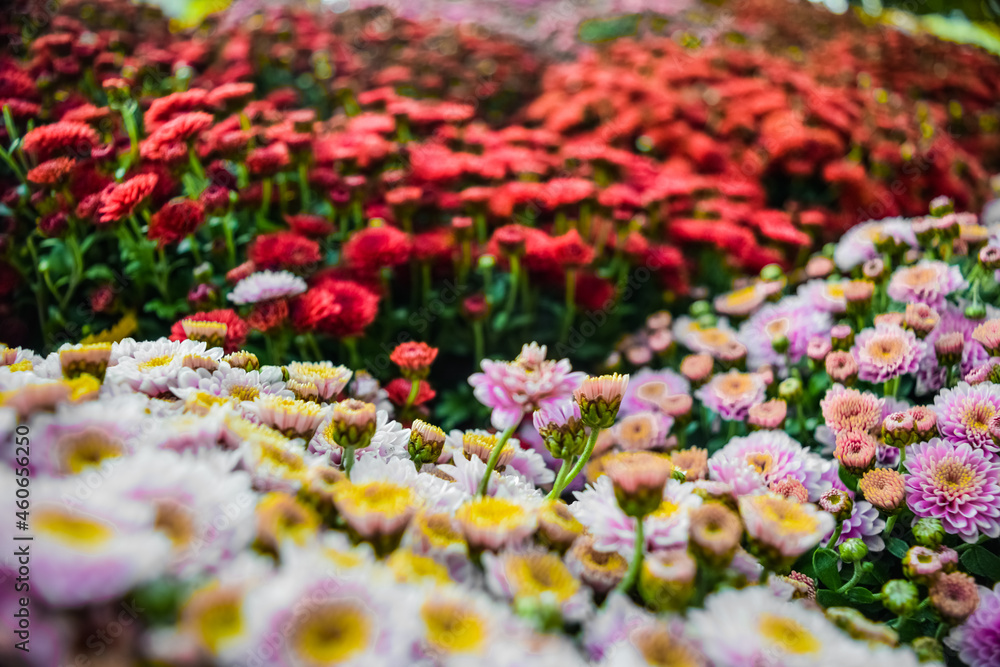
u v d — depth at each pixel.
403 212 0.60
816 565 0.37
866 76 1.05
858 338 0.48
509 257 0.59
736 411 0.48
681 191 0.70
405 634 0.20
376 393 0.48
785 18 1.36
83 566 0.17
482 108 0.93
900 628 0.34
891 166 0.80
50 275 0.56
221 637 0.18
